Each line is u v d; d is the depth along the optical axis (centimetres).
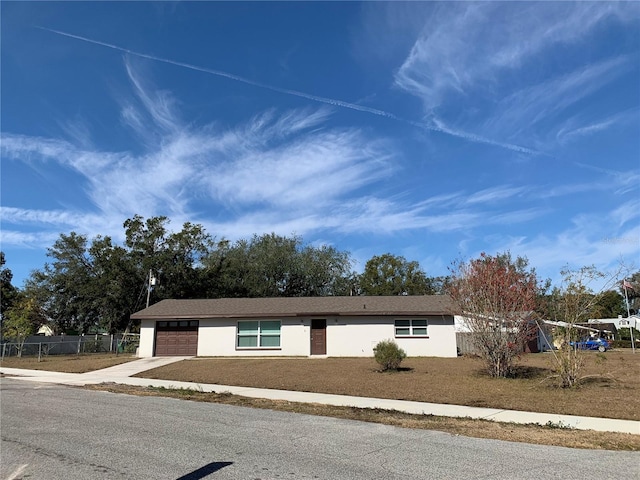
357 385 1555
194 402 1275
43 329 5100
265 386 1602
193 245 4612
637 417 1036
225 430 890
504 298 1684
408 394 1366
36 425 919
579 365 1472
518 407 1155
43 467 625
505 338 1675
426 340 2922
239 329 3081
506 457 705
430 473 618
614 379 1571
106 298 4362
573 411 1100
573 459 697
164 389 1546
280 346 3030
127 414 1062
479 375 1736
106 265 4378
